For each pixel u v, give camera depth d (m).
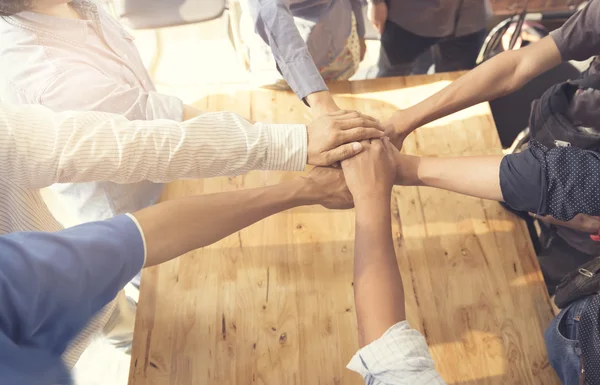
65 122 1.03
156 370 1.19
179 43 2.87
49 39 1.33
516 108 2.08
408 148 1.54
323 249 1.36
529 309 1.25
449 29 2.16
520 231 1.38
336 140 1.25
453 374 1.17
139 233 0.92
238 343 1.22
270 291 1.29
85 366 2.07
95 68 1.40
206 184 1.50
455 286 1.29
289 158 1.24
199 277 1.32
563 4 2.50
